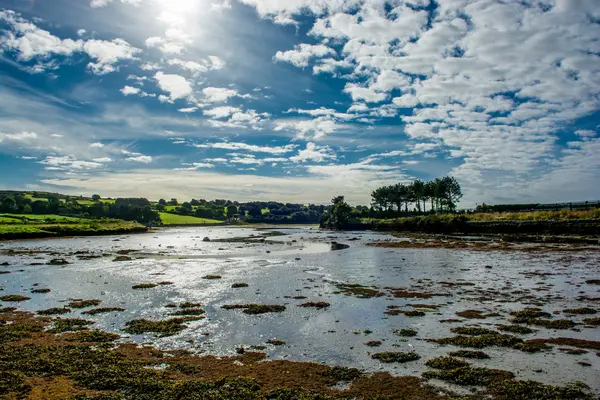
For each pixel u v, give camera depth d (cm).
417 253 5181
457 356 1567
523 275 3309
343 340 1784
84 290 2947
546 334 1806
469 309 2278
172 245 7169
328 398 1204
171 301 2578
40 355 1554
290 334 1880
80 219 13400
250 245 7144
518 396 1204
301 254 5391
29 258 4991
